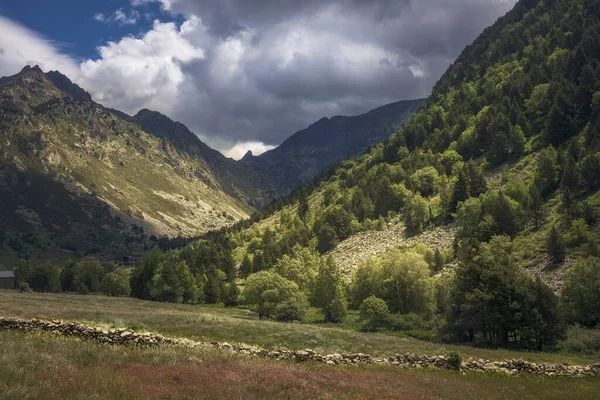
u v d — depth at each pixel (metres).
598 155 115.31
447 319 69.12
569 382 29.11
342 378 20.81
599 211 100.69
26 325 26.81
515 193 126.88
